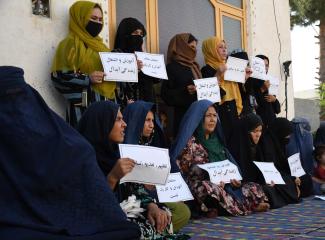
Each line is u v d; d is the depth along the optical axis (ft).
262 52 27.55
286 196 19.19
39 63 15.56
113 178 10.05
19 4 15.08
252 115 18.84
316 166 22.68
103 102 11.04
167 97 18.47
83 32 15.72
